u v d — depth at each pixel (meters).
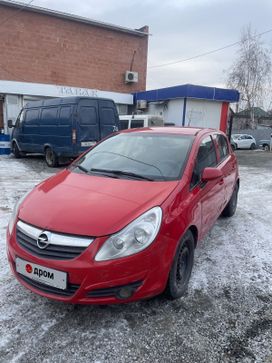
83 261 2.37
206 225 3.75
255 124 35.75
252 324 2.72
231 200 5.57
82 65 18.25
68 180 3.37
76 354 2.31
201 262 3.85
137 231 2.48
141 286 2.51
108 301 2.44
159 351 2.37
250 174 11.41
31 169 10.22
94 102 10.01
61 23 17.16
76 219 2.55
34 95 15.80
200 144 3.89
